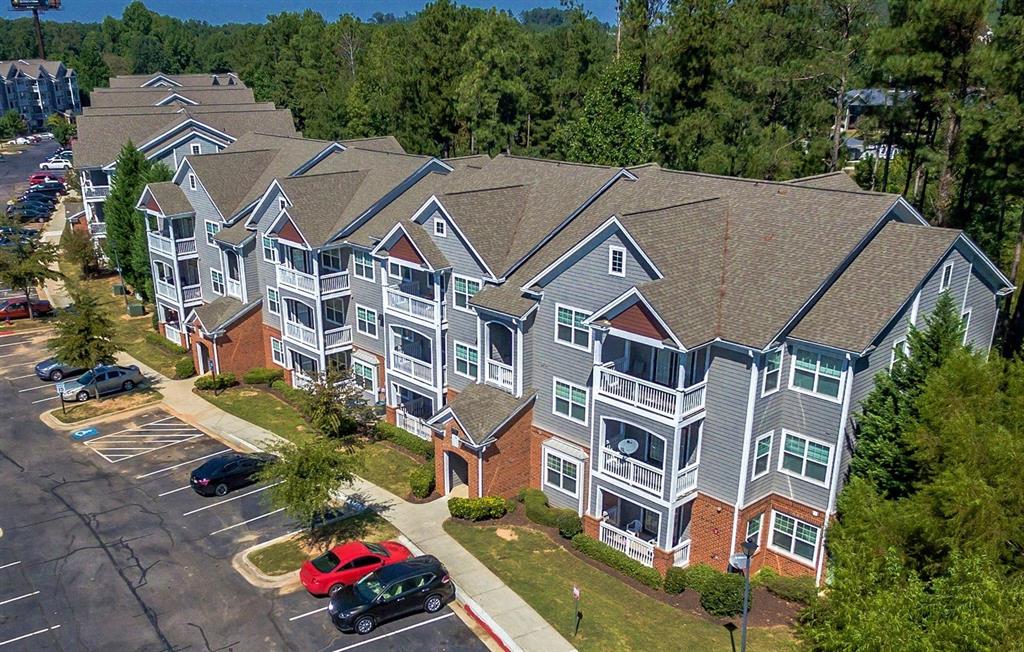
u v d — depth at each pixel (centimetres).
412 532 3159
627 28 7388
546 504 3272
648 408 2762
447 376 3809
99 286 6788
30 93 17138
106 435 4084
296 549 3048
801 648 2302
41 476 3644
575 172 3741
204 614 2666
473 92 7788
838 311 2634
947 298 2675
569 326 3119
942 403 2342
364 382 4366
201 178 4916
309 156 5081
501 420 3231
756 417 2672
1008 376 2433
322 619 2642
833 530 2438
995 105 3697
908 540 2266
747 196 3158
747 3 6253
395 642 2533
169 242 5134
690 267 2805
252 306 4759
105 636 2553
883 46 4150
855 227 2766
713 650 2470
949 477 2156
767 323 2595
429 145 8256
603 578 2867
